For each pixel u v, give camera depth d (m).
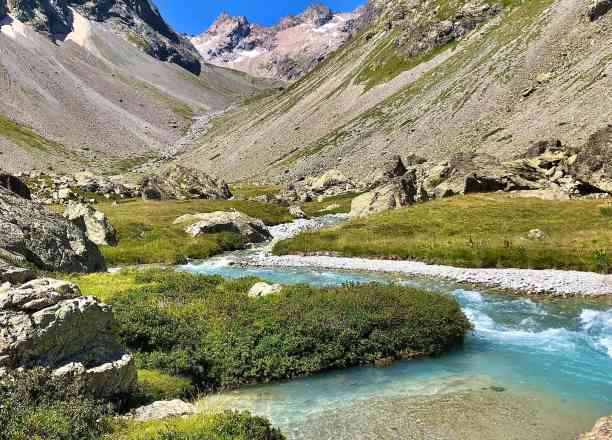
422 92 178.00
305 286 26.78
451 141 132.50
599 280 32.28
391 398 15.91
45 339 12.40
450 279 35.78
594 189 62.59
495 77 150.12
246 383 17.69
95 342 13.99
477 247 40.94
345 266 42.66
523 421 13.96
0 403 10.84
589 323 24.23
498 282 33.69
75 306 13.34
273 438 12.09
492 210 53.69
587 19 141.00
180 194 96.75
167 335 18.53
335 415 14.65
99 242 51.38
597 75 112.00
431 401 15.52
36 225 32.59
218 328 20.45
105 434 11.26
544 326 24.00
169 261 47.19
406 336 20.38
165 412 13.39
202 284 28.41
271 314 21.59
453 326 21.31
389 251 44.75
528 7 185.62
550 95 120.12
